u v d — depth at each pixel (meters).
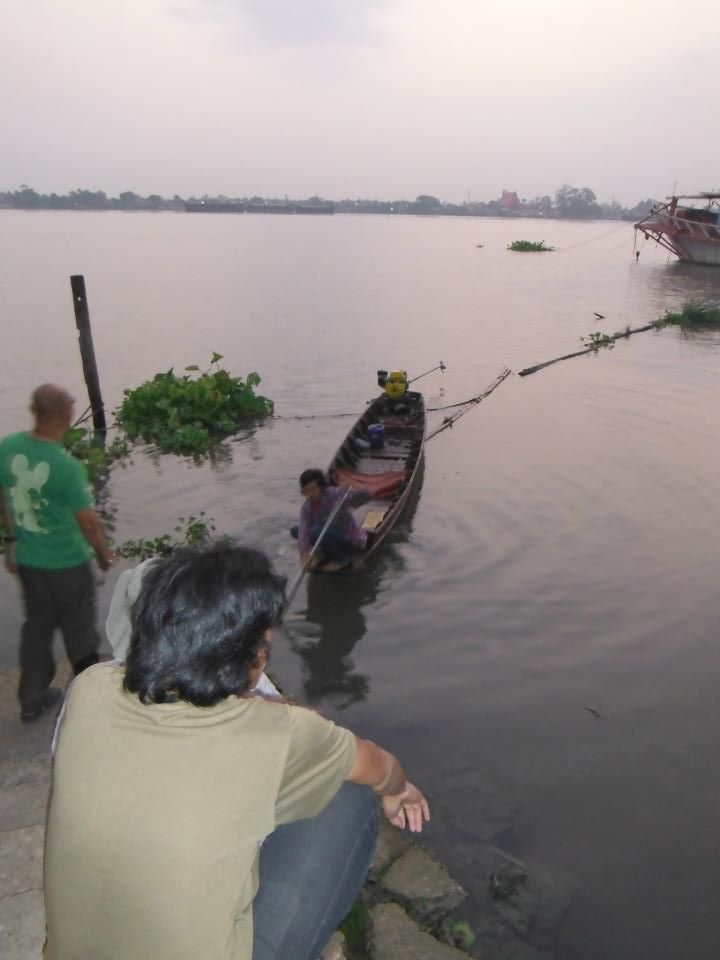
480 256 62.38
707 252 49.69
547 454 11.99
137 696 1.69
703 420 13.81
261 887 2.03
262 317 25.94
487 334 23.36
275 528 9.21
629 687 6.21
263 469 11.46
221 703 1.70
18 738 4.08
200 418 13.54
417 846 4.40
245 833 1.61
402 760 5.36
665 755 5.44
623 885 4.38
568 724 5.77
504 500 10.07
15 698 4.43
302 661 6.59
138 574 2.28
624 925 4.14
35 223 151.12
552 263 55.25
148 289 34.06
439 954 3.54
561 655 6.66
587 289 36.75
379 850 4.30
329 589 7.76
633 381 17.03
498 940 3.99
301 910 2.02
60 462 3.99
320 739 1.80
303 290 34.44
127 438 13.05
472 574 8.07
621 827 4.79
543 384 16.86
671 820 4.86
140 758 1.61
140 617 1.73
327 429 13.66
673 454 11.90
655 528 9.20
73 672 4.51
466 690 6.18
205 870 1.56
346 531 7.73
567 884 4.38
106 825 1.57
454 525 9.27
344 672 6.43
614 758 5.41
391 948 3.56
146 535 9.03
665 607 7.41
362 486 10.42
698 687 6.21
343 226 157.25
